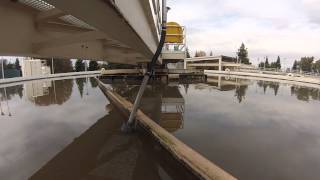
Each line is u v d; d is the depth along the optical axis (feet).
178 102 48.47
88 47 44.16
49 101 49.96
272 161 21.65
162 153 22.62
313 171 20.02
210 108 43.09
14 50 22.70
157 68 105.50
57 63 180.24
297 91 73.82
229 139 27.02
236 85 85.71
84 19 14.51
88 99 51.78
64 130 29.91
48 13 24.57
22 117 36.50
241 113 39.93
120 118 35.17
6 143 25.64
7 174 19.02
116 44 51.08
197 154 19.83
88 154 22.62
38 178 18.39
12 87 76.02
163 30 27.94
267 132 30.07
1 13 20.88
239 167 20.36
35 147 24.48
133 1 18.58
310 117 38.52
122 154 22.59
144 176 18.74
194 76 103.50
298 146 25.54
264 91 70.38
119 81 92.53
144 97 54.29
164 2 27.99
